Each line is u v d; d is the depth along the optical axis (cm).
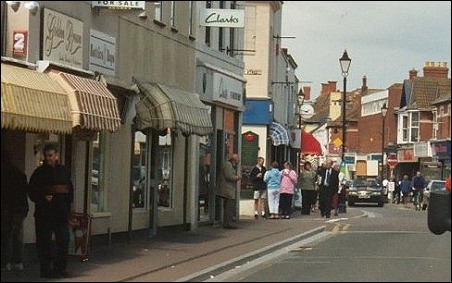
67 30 1880
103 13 2081
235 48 3406
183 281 1549
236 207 3266
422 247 2314
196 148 2791
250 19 4716
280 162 5272
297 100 7056
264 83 4675
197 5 2792
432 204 1623
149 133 2411
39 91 1577
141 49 2331
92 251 1981
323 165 4066
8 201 1562
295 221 3300
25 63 1686
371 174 9300
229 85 3148
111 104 1830
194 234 2580
